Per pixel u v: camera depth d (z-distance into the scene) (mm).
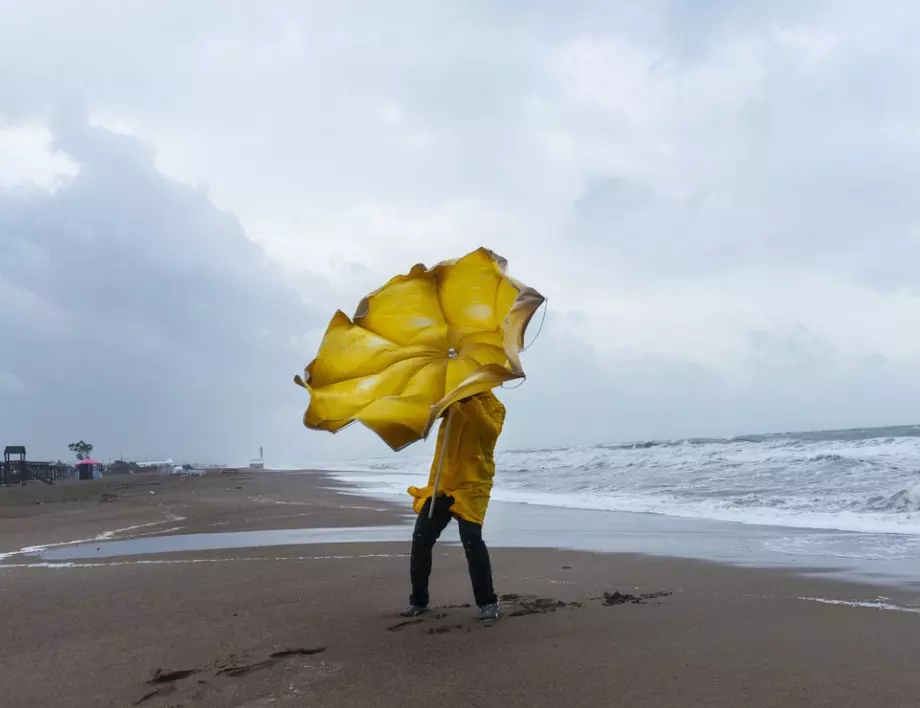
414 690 3166
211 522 12039
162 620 4648
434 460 4617
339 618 4551
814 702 2945
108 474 55781
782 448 24250
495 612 4414
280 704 3051
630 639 3916
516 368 3732
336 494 18812
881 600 4992
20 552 8977
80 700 3186
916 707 2875
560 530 9617
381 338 4465
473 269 4406
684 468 19750
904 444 22266
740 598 5078
